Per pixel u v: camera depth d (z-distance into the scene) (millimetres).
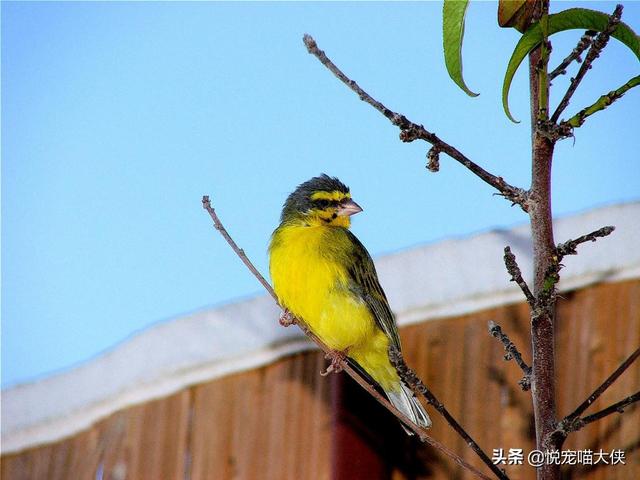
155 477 11273
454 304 10992
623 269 10359
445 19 7137
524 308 10648
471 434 10523
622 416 10117
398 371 7422
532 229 6938
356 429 10766
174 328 11750
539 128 6922
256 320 11492
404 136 6973
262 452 11039
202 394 11438
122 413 11672
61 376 12211
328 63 6988
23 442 12039
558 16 7273
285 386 11180
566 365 10359
